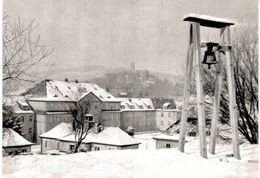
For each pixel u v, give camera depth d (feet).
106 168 14.17
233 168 14.65
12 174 14.26
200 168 14.55
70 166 14.67
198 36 15.93
